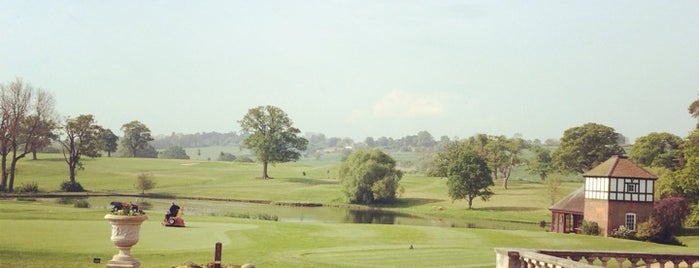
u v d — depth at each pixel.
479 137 154.12
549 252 22.95
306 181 154.50
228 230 45.44
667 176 79.88
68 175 137.62
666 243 69.62
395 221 89.62
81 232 38.44
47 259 28.55
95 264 28.25
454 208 112.00
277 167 190.12
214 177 156.25
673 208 70.38
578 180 155.00
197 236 40.56
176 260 30.92
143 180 121.50
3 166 111.00
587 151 135.25
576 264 19.61
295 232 47.94
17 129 111.44
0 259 27.75
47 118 117.88
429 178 166.00
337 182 153.75
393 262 33.91
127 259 23.31
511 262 22.67
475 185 111.06
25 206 67.19
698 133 78.31
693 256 23.84
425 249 39.88
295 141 159.25
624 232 71.56
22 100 112.00
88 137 124.81
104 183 132.88
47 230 38.66
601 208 74.88
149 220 52.59
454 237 50.16
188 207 99.62
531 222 96.81
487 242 48.69
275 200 121.69
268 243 40.16
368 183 121.06
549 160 156.38
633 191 74.19
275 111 157.62
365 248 39.59
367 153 124.38
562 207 81.19
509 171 148.12
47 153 182.88
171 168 169.25
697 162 76.75
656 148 120.88
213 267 25.11
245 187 138.88
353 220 88.25
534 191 134.50
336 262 33.12
